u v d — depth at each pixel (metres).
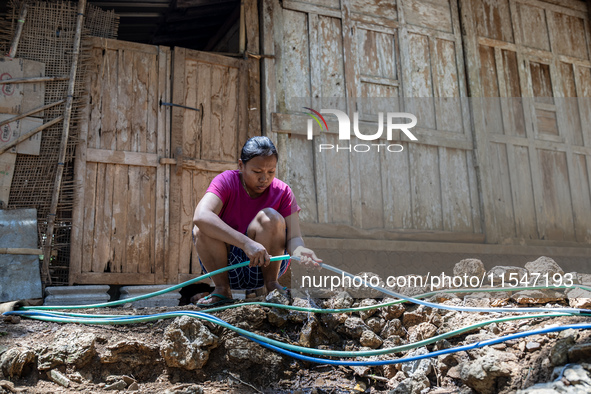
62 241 4.13
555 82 6.25
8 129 4.03
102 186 4.30
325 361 2.40
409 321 2.74
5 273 3.78
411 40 5.64
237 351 2.49
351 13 5.38
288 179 4.87
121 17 5.71
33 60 4.21
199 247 2.85
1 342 2.40
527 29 6.25
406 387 2.25
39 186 4.07
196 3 5.41
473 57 5.86
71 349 2.37
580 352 2.00
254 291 4.21
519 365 2.16
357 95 5.26
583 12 6.60
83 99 4.31
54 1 4.45
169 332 2.47
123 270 4.25
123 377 2.36
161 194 4.48
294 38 5.15
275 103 4.95
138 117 4.52
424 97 5.57
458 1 5.94
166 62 4.70
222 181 2.88
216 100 4.83
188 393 2.19
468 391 2.19
